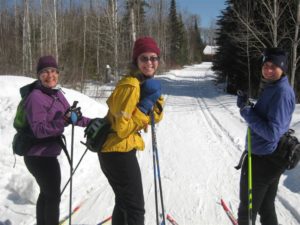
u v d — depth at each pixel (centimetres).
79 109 359
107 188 546
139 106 304
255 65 1781
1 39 2498
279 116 307
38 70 362
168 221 448
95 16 2978
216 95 1875
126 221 329
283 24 1647
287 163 322
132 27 2309
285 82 315
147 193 534
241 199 348
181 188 554
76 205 488
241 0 1791
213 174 618
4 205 472
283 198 502
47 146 357
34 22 3056
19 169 550
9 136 638
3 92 855
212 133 938
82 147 668
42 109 349
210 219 459
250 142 331
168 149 772
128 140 314
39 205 379
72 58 1922
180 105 1472
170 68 4638
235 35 1869
